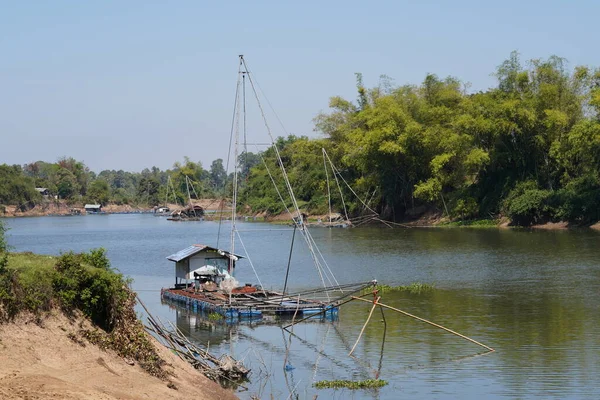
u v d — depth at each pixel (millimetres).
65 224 151750
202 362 26969
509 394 24625
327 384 26078
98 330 23484
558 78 93562
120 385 21109
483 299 42062
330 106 125688
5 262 22750
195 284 45906
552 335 32594
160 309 42031
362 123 119938
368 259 63938
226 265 47062
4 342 20828
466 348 30766
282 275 55969
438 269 55625
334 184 121938
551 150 89438
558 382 25781
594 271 51594
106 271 25312
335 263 62250
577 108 92062
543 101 92312
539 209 89938
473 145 98312
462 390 25203
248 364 29000
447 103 108812
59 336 22328
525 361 28484
